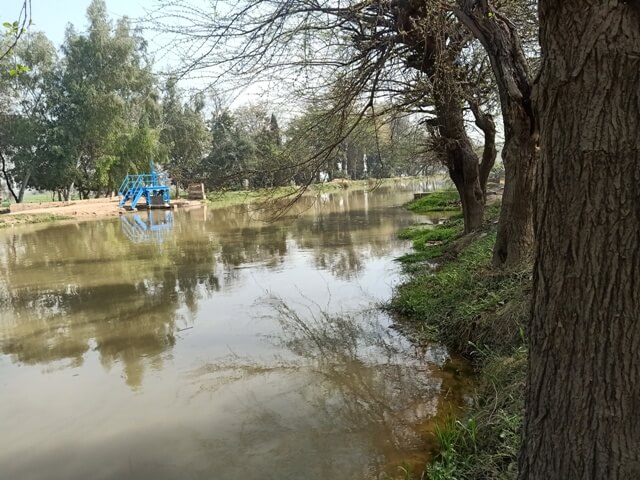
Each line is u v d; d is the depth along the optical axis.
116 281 10.95
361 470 3.74
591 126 1.87
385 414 4.58
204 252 14.09
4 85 31.56
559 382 2.08
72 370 6.18
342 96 6.79
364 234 15.70
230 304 8.62
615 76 1.80
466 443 3.74
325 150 6.85
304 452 4.04
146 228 21.09
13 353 6.89
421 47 7.32
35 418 4.98
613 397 1.94
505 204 6.54
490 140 10.59
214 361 6.16
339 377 5.47
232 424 4.60
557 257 2.04
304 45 6.20
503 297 5.83
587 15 1.83
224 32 5.43
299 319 7.56
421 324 6.74
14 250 16.58
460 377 5.18
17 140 32.03
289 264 11.66
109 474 3.98
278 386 5.34
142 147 34.31
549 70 1.98
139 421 4.79
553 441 2.12
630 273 1.87
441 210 21.17
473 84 8.70
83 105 32.56
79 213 27.50
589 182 1.90
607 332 1.93
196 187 35.00
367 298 8.36
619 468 1.95
